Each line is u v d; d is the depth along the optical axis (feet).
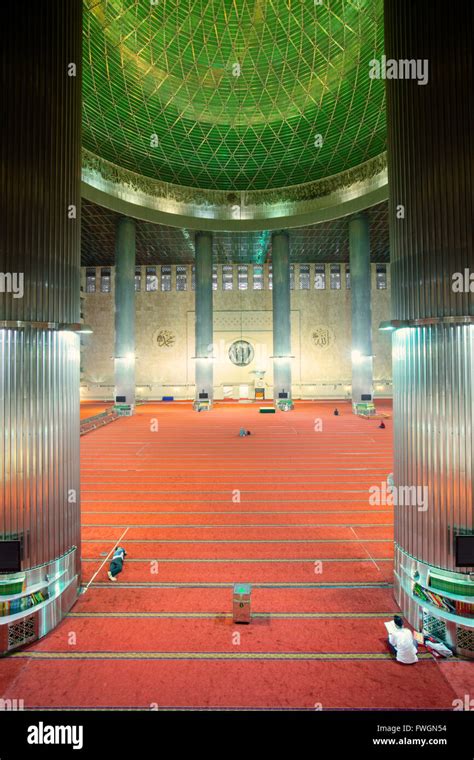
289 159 75.41
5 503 12.86
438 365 13.03
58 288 14.20
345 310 114.21
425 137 13.26
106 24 53.42
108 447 43.93
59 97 14.26
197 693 10.59
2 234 13.09
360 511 23.98
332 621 13.69
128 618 13.85
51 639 12.75
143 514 23.56
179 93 64.69
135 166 73.72
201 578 16.49
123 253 75.92
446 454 12.73
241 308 114.32
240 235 88.07
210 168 77.46
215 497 26.58
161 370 114.32
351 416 71.67
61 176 14.33
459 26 12.61
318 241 94.43
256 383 113.80
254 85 65.72
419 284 13.56
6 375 12.99
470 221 12.42
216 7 56.90
